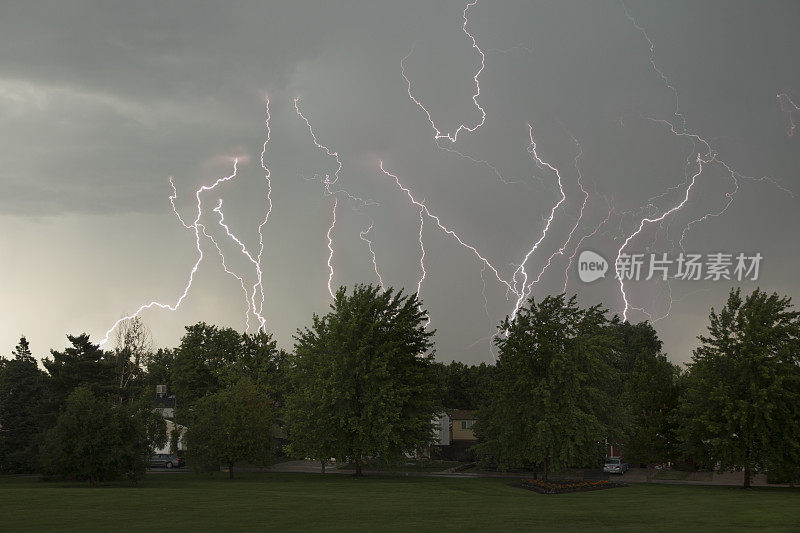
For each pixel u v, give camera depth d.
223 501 26.34
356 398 45.22
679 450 51.75
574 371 40.72
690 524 20.39
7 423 55.81
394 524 19.72
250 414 46.50
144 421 41.81
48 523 19.28
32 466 51.84
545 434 40.91
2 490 31.05
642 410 55.00
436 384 48.72
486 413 46.69
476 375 85.62
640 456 52.84
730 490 38.00
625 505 26.86
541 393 41.56
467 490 34.69
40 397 56.97
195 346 70.00
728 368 42.03
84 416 38.88
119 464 39.00
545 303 43.44
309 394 45.31
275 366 71.38
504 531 18.45
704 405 42.28
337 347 45.34
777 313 41.41
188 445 46.12
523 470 58.34
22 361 58.94
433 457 74.62
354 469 62.09
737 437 40.94
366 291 47.69
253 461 46.78
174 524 19.27
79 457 38.19
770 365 39.72
